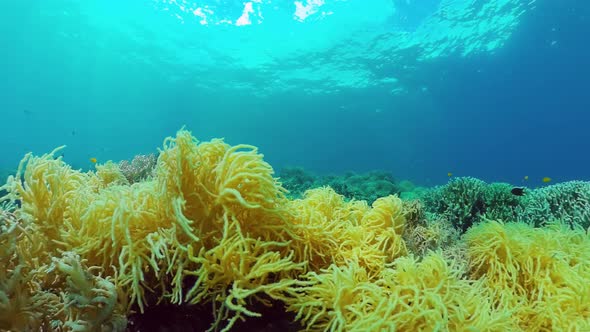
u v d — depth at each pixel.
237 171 2.18
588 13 27.70
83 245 2.12
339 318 1.90
